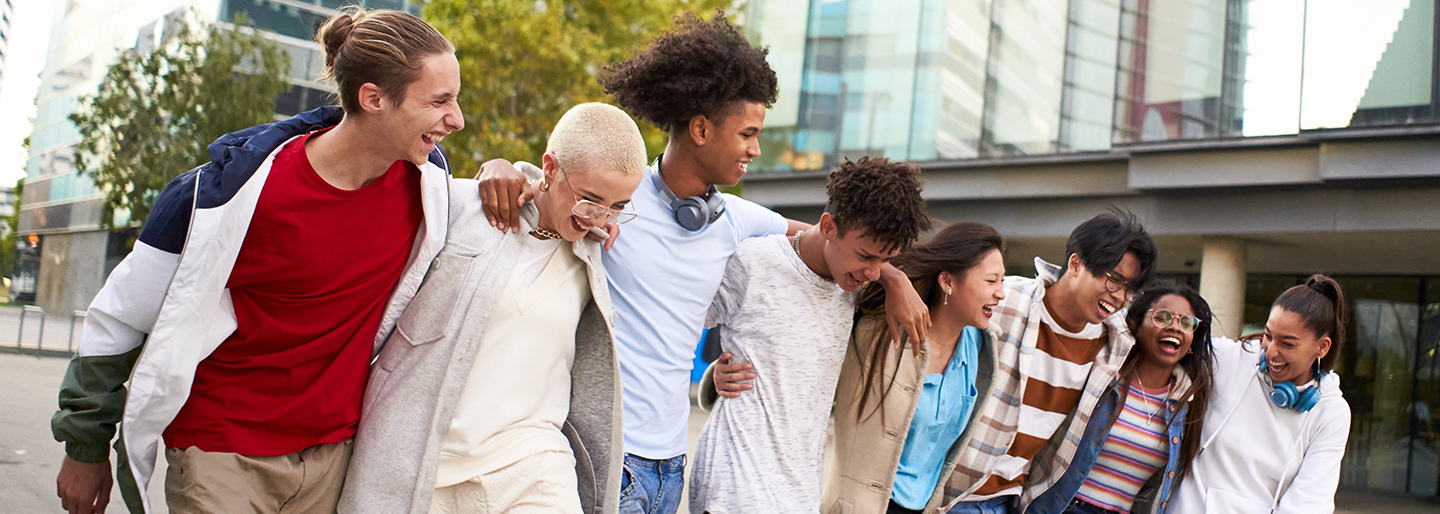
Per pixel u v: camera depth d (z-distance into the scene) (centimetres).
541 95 1168
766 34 1291
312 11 2570
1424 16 786
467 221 227
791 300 262
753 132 249
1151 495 327
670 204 254
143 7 3042
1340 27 824
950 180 1098
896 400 284
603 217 221
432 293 225
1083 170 1010
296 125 212
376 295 223
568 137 220
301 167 208
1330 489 302
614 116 221
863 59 1215
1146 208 963
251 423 214
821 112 1234
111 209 2248
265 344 213
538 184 230
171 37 2142
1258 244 968
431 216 224
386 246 221
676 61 244
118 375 209
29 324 2223
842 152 1213
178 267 198
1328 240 905
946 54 1152
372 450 225
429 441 219
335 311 217
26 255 3816
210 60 2027
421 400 222
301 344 216
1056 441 321
